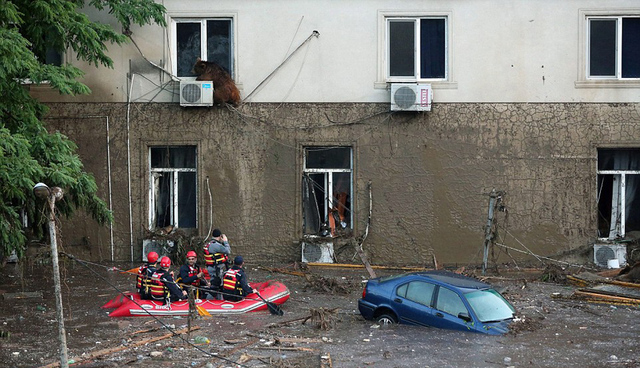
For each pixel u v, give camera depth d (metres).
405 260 20.17
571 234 19.98
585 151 19.95
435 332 12.24
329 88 20.20
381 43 20.12
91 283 17.36
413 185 20.12
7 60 13.23
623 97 19.91
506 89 20.05
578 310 14.48
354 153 20.19
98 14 20.06
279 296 14.67
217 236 15.55
